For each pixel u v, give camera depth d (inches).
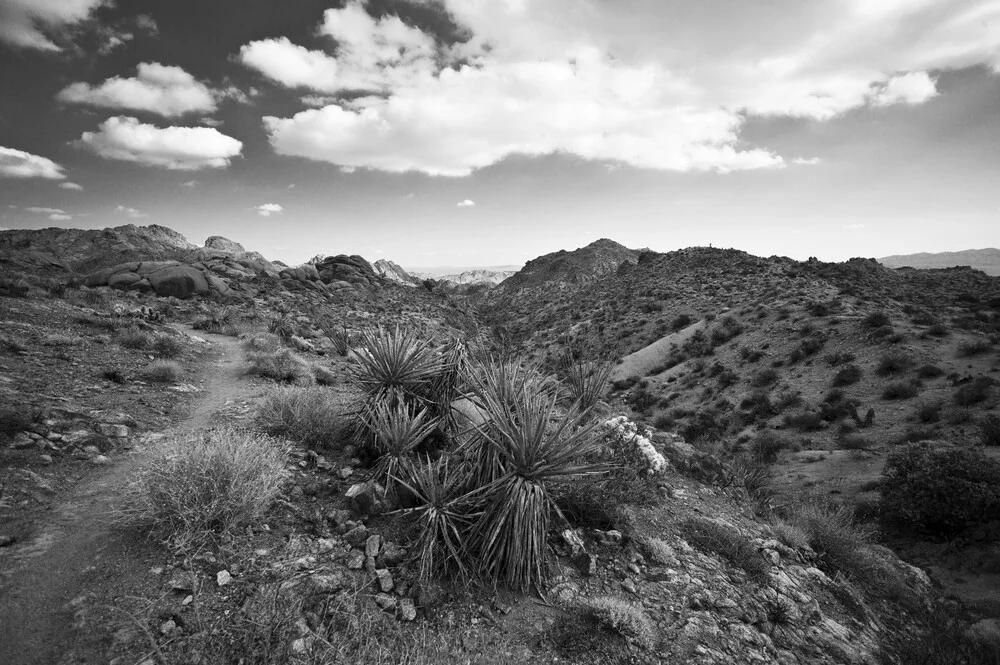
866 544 303.9
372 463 217.2
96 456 202.8
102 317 519.5
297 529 168.6
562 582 166.6
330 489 195.0
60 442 206.2
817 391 1200.2
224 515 158.7
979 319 1475.1
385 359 220.8
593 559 181.8
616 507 215.6
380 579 150.6
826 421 1040.2
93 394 277.0
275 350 542.3
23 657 108.7
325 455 227.8
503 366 185.6
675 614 167.8
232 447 180.9
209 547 149.6
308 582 143.1
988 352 1080.8
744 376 1472.7
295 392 294.8
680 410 1389.0
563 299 4714.6
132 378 324.8
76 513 162.4
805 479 768.3
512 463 163.6
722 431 1166.3
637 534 209.0
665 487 266.5
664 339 2026.3
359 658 123.9
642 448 289.9
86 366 328.2
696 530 228.4
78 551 143.5
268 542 157.9
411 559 160.2
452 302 3479.3
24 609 120.6
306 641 124.6
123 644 114.7
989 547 439.5
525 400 169.2
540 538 164.1
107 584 131.8
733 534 233.8
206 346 530.9
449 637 137.6
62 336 385.4
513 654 136.3
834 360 1312.7
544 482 168.4
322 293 2011.6
